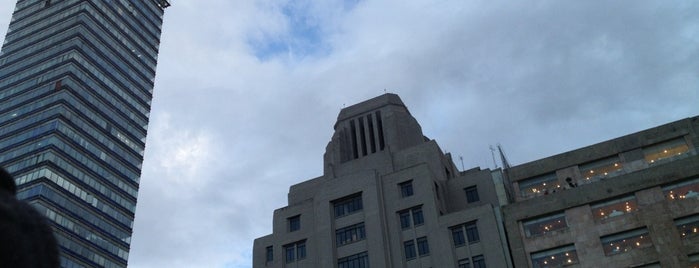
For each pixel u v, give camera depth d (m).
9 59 172.12
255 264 98.56
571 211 79.75
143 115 177.12
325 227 95.31
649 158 84.94
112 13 180.88
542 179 90.38
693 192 74.69
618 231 75.81
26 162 141.25
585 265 75.12
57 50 164.25
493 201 92.31
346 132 118.19
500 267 80.31
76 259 134.25
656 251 72.56
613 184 79.38
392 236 90.81
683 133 84.81
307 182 111.25
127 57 179.62
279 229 100.75
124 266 149.38
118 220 152.62
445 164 104.19
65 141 145.38
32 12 181.88
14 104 158.12
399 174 96.75
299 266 95.00
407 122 115.19
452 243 86.00
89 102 157.75
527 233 80.69
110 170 156.12
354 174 99.25
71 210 138.50
